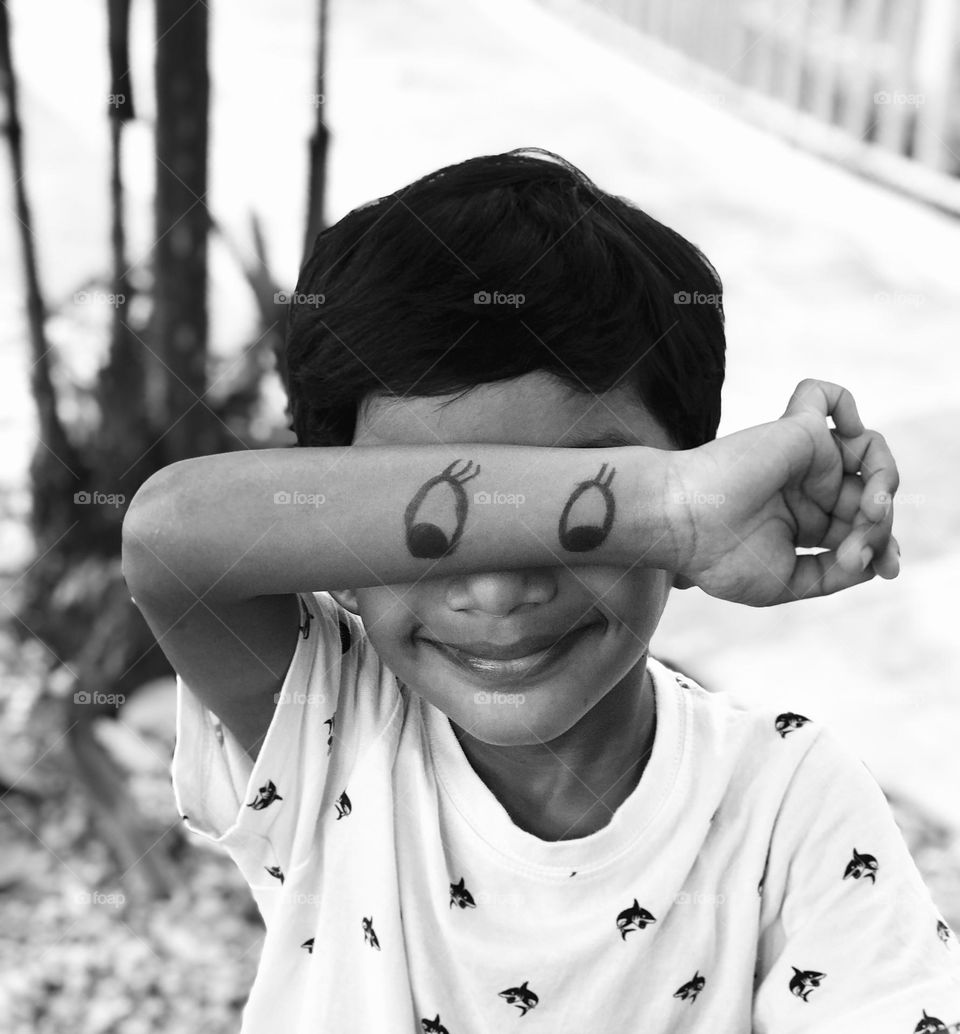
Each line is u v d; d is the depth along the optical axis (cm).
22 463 257
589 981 83
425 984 84
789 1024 83
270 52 465
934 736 221
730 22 498
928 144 434
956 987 80
